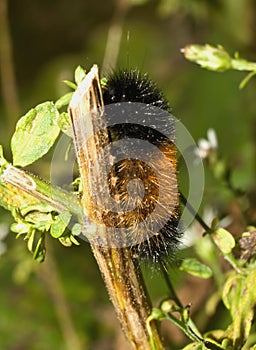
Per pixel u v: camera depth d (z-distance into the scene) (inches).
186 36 30.1
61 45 36.4
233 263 14.5
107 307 24.0
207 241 16.4
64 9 36.7
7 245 21.5
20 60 35.7
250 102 26.4
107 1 36.7
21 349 23.7
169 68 29.8
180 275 19.2
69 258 24.9
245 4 26.0
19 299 24.1
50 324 23.7
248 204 17.2
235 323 14.2
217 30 27.3
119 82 13.3
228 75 26.9
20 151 13.6
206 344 14.0
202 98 27.1
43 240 13.6
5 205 13.5
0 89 29.1
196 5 24.3
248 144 25.5
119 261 13.5
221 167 17.3
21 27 36.3
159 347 14.0
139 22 32.0
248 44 26.8
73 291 24.2
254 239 14.5
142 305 13.8
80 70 13.4
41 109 13.6
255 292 14.2
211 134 17.5
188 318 14.1
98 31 34.3
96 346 23.4
